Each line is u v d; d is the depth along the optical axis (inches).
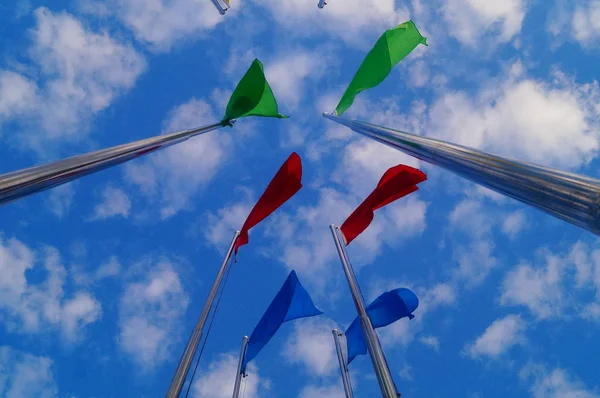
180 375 281.1
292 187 366.9
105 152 202.2
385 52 336.8
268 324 364.2
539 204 138.9
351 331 417.7
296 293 378.9
